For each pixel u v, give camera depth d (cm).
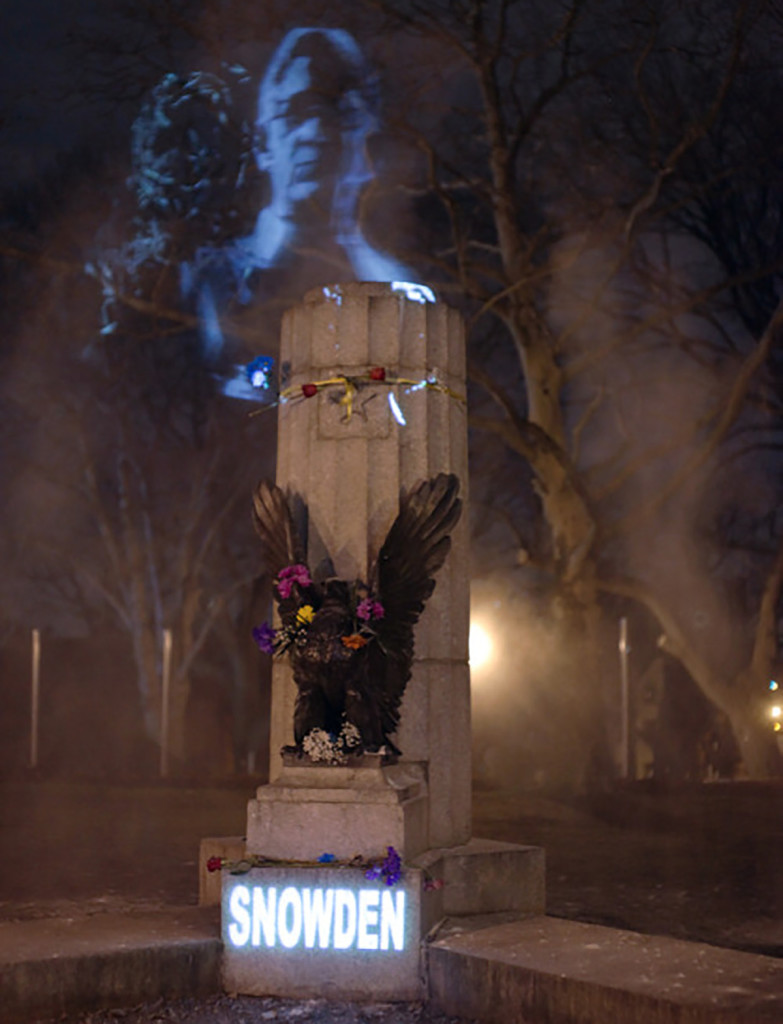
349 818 605
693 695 3047
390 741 659
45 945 580
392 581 653
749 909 787
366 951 585
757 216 2445
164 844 1059
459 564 725
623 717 2162
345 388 703
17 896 827
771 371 2436
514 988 541
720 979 517
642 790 1509
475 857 661
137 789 1499
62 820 1220
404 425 703
